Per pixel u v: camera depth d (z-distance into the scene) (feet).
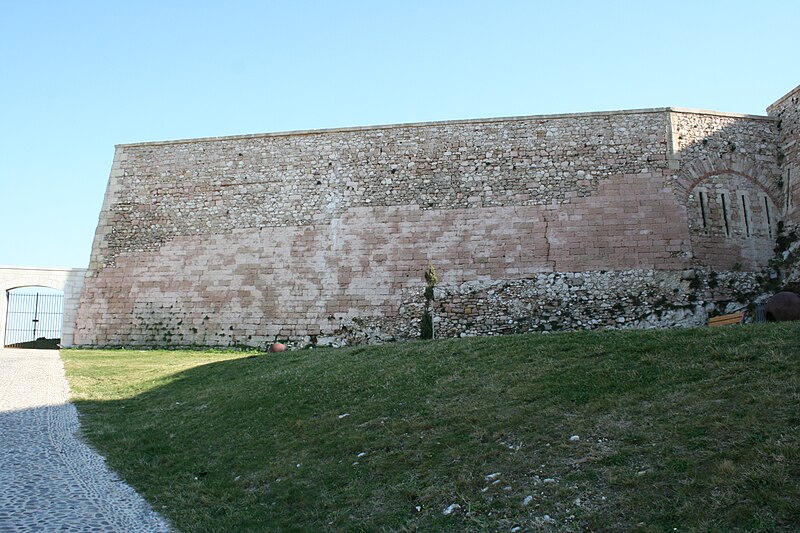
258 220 82.48
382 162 80.84
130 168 88.28
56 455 34.14
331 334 76.95
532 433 27.30
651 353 34.81
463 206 77.56
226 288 81.05
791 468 19.97
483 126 79.46
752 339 33.47
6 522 23.79
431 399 34.96
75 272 86.12
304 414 37.17
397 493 24.75
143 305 82.94
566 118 77.92
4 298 86.33
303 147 83.51
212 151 86.22
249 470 30.45
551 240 74.64
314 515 24.27
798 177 74.23
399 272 77.05
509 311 73.31
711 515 18.83
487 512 21.98
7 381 56.08
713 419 24.48
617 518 19.90
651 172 74.74
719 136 76.84
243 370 55.36
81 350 79.66
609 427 26.14
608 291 72.08
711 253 72.79
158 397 49.67
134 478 30.86
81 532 23.29
